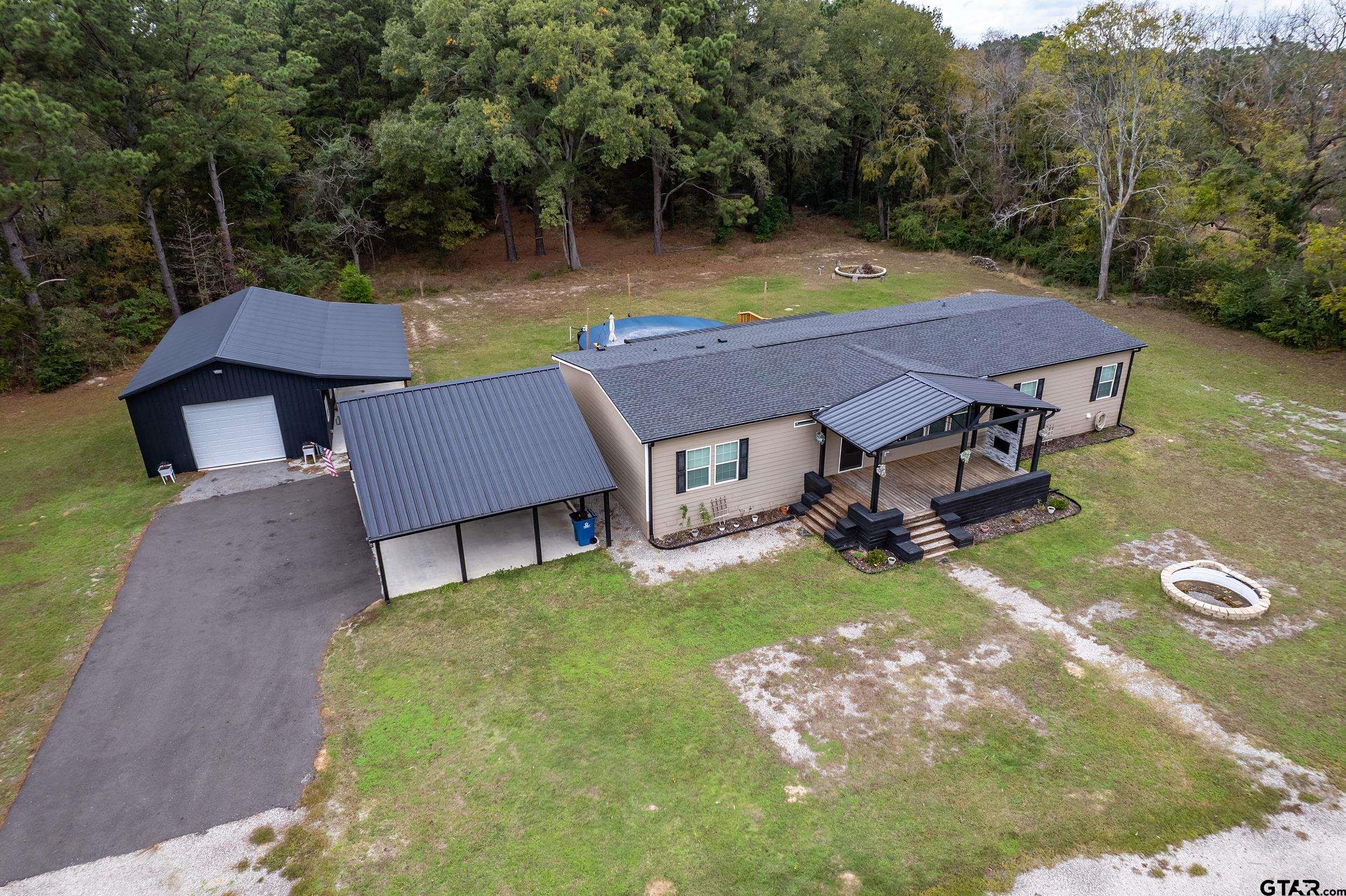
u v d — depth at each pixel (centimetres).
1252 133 3638
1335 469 2183
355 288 3719
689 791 1166
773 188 5900
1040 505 2011
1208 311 3591
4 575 1783
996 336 2405
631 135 4275
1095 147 4009
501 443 1830
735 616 1580
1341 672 1399
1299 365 3006
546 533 1936
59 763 1243
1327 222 3566
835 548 1820
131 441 2541
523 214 6050
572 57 4000
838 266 4872
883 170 5597
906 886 1009
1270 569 1728
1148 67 3669
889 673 1405
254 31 3731
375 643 1523
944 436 1966
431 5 4019
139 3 3136
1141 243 3981
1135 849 1059
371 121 4922
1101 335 2453
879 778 1180
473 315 3925
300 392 2338
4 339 3000
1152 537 1866
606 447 2103
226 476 2292
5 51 2617
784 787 1168
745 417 1869
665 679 1400
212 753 1256
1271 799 1136
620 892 1012
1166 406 2653
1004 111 4975
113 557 1858
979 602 1614
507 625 1567
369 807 1149
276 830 1113
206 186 4119
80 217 3453
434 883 1030
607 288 4444
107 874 1051
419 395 1912
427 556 1841
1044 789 1157
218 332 2488
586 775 1198
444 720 1315
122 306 3444
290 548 1889
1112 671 1408
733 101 5262
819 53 5106
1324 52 3403
